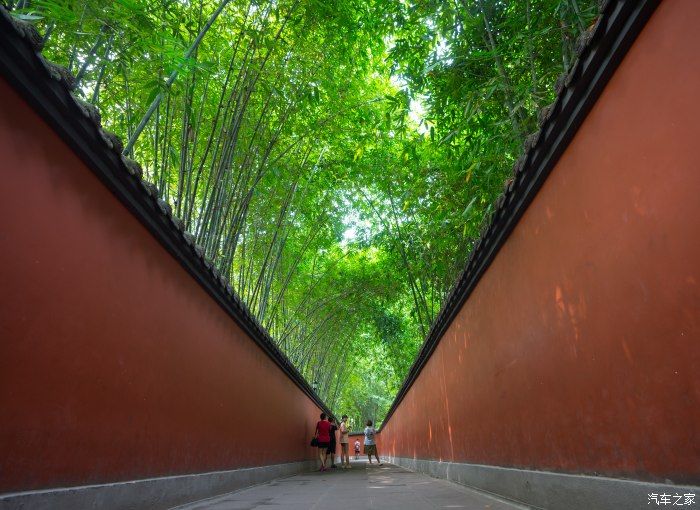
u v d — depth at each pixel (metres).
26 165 2.28
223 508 4.05
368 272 13.94
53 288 2.46
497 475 4.36
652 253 1.99
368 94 8.12
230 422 5.69
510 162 5.33
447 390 7.25
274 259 10.68
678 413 1.85
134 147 6.02
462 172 5.54
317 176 8.99
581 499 2.64
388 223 10.07
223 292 5.20
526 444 3.62
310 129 7.49
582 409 2.67
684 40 1.76
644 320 2.06
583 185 2.62
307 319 14.44
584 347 2.63
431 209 6.87
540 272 3.28
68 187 2.63
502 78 4.41
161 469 3.72
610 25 2.15
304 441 12.57
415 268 9.66
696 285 1.72
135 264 3.42
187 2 4.93
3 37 1.99
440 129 6.11
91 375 2.78
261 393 7.44
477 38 5.03
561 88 2.59
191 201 5.42
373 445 16.73
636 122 2.10
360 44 6.91
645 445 2.07
